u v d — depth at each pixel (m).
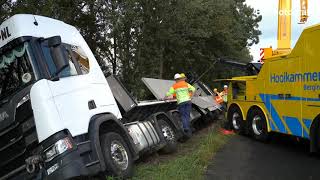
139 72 20.98
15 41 6.67
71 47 7.46
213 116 17.91
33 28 6.88
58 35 6.97
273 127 12.12
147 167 8.70
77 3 16.38
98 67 8.04
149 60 23.17
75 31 8.02
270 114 12.25
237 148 11.80
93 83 7.59
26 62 6.59
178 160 9.03
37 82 6.39
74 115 6.76
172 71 32.09
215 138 12.41
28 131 6.31
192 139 13.30
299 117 10.62
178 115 12.55
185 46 28.72
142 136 9.40
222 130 15.47
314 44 9.88
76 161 6.46
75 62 7.36
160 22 22.31
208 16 28.52
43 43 6.80
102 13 17.53
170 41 25.66
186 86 12.59
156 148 9.98
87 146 6.84
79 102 6.98
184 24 24.31
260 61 14.82
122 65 20.38
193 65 33.31
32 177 6.29
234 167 9.15
